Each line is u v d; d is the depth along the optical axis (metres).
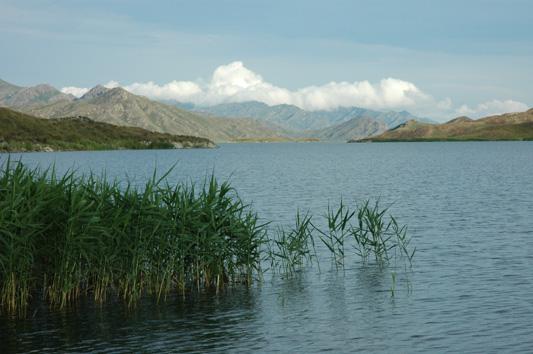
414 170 122.00
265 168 138.12
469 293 23.83
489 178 93.12
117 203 24.16
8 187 22.66
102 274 23.81
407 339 18.59
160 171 122.19
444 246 34.28
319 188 79.19
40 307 22.47
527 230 39.44
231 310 22.12
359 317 21.03
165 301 23.44
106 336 19.22
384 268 28.97
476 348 17.66
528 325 19.58
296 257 29.81
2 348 18.19
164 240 24.23
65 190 23.58
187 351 17.88
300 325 20.25
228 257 26.17
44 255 23.11
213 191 25.38
